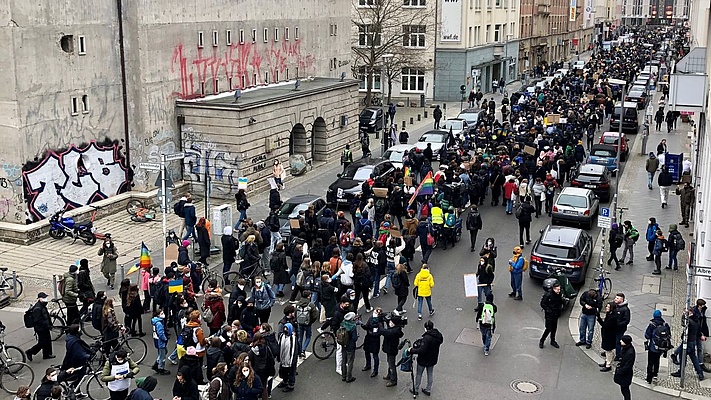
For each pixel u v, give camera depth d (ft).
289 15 137.69
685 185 95.91
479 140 134.82
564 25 372.58
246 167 110.22
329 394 54.60
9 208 87.76
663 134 164.04
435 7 214.90
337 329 58.29
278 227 83.97
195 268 69.62
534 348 62.64
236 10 121.60
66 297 62.54
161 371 56.80
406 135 147.74
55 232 88.74
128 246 88.12
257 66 129.08
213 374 46.75
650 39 483.92
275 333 58.49
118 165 102.42
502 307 71.51
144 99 102.89
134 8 100.32
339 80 145.48
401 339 63.67
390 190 99.14
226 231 76.02
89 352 52.13
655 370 56.29
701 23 115.55
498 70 261.24
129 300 61.46
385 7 190.49
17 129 85.40
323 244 78.43
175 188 108.88
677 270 81.15
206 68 115.55
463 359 60.34
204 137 109.60
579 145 127.65
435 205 93.97
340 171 130.62
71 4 91.81
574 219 94.12
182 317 56.08
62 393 48.93
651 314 69.00
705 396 54.95
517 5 278.05
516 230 97.09
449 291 75.20
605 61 287.89
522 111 168.14
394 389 55.52
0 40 83.87
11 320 66.44
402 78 224.53
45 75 88.74
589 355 61.62
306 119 127.54
